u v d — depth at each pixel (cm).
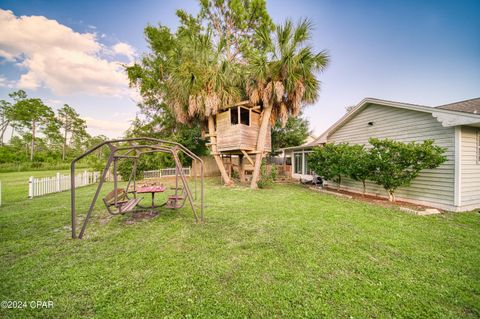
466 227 433
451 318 187
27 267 265
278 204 638
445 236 380
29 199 700
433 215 528
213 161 1741
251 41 1416
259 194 823
